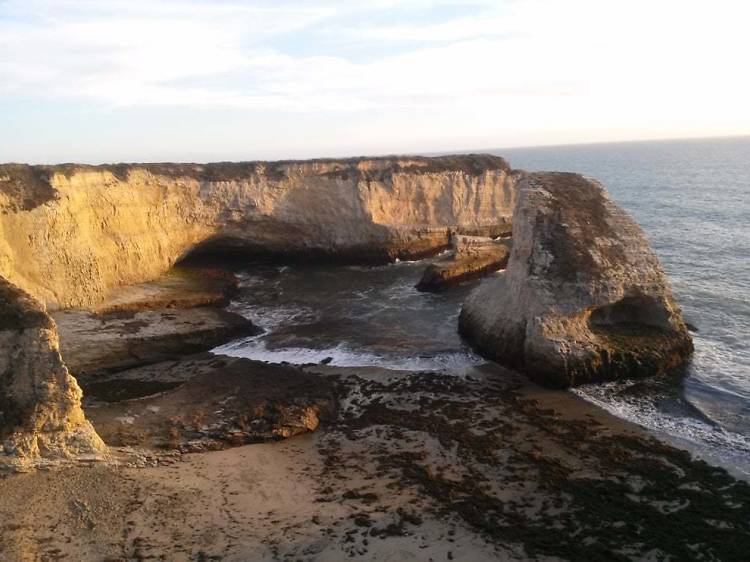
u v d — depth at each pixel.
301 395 19.39
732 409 18.52
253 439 17.05
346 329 27.31
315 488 14.67
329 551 12.20
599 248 23.31
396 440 17.14
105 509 13.18
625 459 15.74
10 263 24.05
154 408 18.41
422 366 22.72
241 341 26.06
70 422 14.91
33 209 25.47
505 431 17.47
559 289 22.03
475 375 21.81
